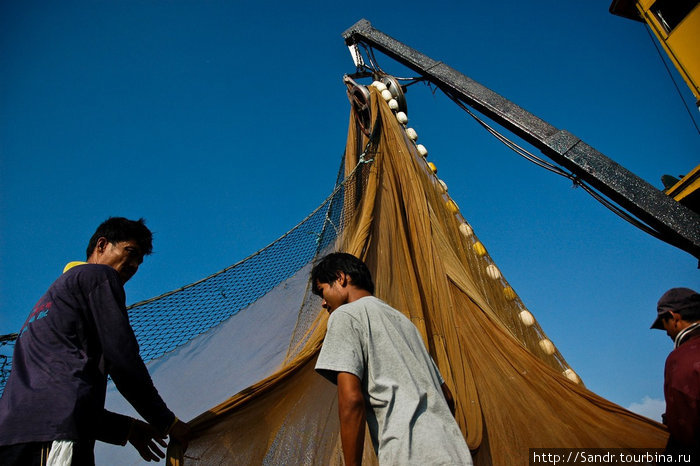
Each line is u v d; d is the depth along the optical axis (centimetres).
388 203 479
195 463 206
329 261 196
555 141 511
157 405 171
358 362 150
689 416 198
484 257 531
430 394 150
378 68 704
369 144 529
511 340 379
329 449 255
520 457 298
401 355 156
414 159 580
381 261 415
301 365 266
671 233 443
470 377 339
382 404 146
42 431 142
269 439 239
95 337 170
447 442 137
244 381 265
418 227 458
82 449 148
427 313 389
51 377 153
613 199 480
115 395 224
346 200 468
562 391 343
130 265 203
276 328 304
